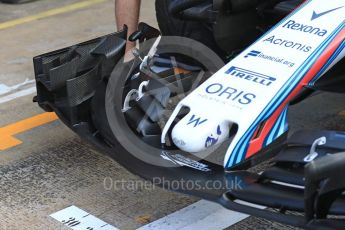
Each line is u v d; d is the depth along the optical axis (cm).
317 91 380
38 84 354
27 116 460
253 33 379
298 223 254
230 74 322
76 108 335
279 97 305
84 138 326
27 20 652
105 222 338
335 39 319
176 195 359
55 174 384
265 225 333
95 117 339
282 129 315
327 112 448
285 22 337
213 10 352
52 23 643
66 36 608
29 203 356
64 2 705
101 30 621
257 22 380
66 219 342
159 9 412
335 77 354
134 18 451
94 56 349
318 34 323
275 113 307
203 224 335
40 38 604
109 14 666
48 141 423
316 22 329
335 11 329
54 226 336
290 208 265
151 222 337
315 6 337
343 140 285
